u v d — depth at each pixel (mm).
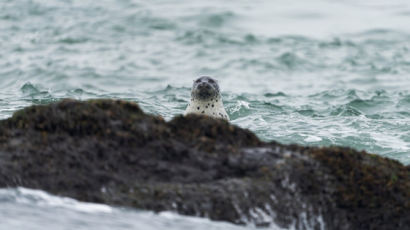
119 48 125438
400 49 136375
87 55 117875
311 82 106750
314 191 34875
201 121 38031
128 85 98312
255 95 92875
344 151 37406
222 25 153750
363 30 152750
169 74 108438
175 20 154125
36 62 109938
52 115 35875
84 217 30625
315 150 37375
